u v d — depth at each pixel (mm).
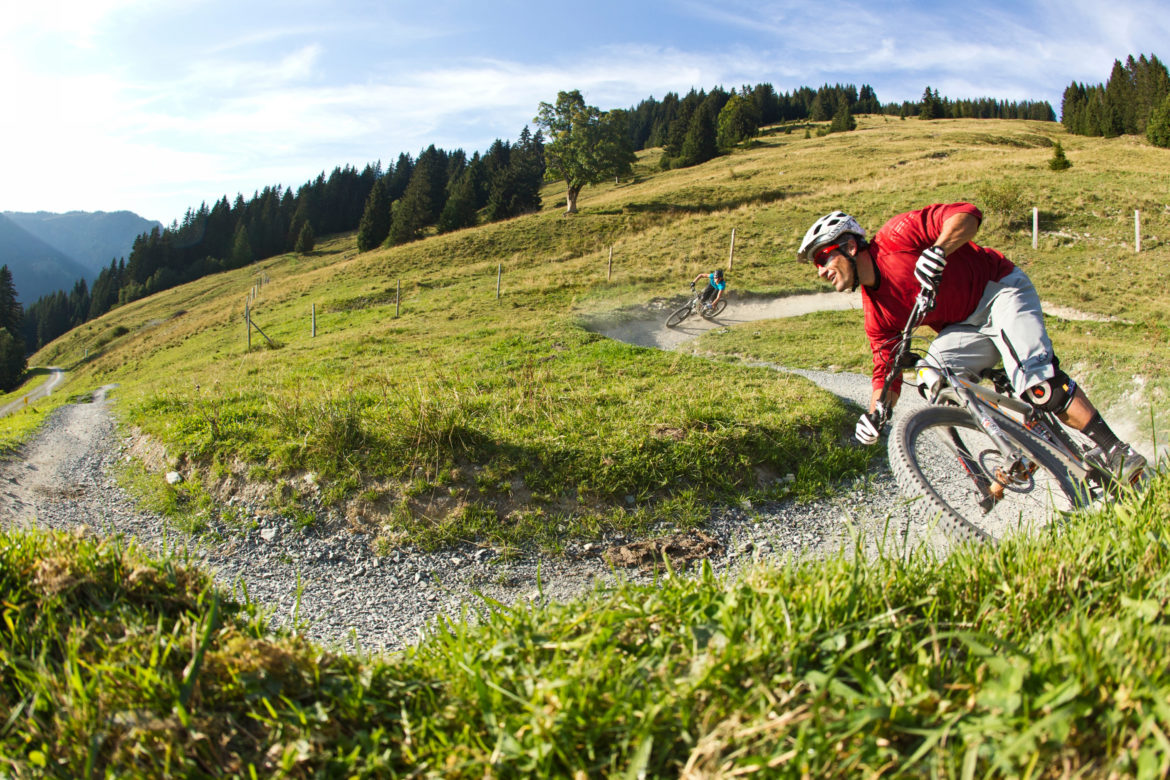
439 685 2223
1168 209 26969
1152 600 2004
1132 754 1457
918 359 3545
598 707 1861
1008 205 28031
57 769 1824
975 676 1794
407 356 16266
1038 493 4777
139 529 6699
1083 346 12398
